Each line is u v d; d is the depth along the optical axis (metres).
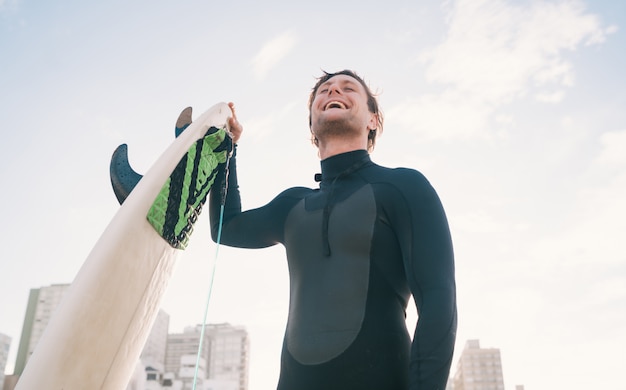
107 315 1.80
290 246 1.95
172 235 2.09
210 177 2.29
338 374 1.56
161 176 2.05
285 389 1.64
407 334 1.71
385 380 1.56
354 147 2.09
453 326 1.53
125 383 1.94
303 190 2.15
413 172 1.86
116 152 2.42
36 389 1.56
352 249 1.75
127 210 1.94
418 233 1.70
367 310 1.65
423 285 1.62
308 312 1.71
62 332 1.66
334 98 2.15
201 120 2.30
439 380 1.44
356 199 1.84
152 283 2.02
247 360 68.62
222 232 2.35
